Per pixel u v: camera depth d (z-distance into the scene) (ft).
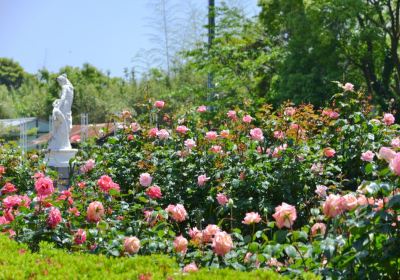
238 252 10.96
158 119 25.52
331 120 21.88
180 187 18.70
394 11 62.69
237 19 52.70
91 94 130.31
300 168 17.88
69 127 39.88
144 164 19.42
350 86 22.21
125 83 154.51
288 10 64.69
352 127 19.74
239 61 54.70
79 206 13.84
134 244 10.93
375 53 58.49
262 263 10.62
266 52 64.59
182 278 8.98
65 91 40.04
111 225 13.50
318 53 56.34
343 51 57.98
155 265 9.78
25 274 9.55
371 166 11.34
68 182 23.63
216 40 51.39
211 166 18.60
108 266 9.99
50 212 12.41
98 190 15.35
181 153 19.27
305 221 17.24
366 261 9.32
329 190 17.80
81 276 9.39
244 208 16.75
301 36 57.47
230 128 21.79
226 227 17.51
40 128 123.24
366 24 59.88
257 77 68.69
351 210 9.64
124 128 22.25
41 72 187.73
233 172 17.78
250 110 25.23
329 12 54.85
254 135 18.19
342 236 9.90
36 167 22.94
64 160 37.73
